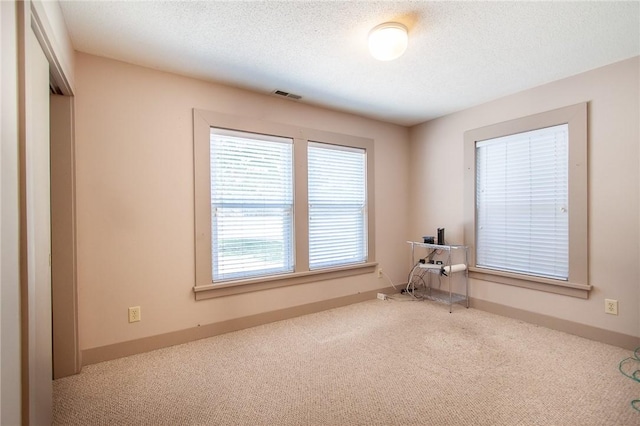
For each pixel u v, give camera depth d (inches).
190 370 80.7
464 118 135.0
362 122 143.5
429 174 150.3
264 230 116.1
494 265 126.9
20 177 40.8
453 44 82.7
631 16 70.7
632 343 90.4
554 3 66.4
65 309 78.0
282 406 65.7
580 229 100.5
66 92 77.1
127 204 89.4
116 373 79.3
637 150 89.9
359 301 141.1
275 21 72.1
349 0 65.2
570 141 102.3
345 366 82.4
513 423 59.8
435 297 139.4
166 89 96.1
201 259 101.0
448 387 72.1
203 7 66.8
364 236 145.5
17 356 39.4
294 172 122.0
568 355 87.4
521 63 93.7
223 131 107.0
